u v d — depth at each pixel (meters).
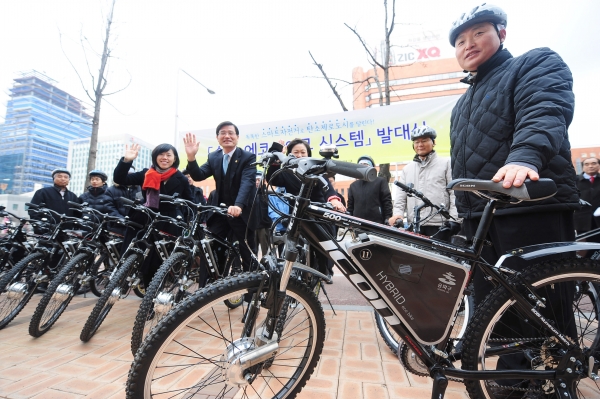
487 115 1.62
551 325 1.30
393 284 1.28
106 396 1.65
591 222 3.96
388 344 2.08
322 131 5.08
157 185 2.96
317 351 1.42
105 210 3.99
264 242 2.35
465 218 1.78
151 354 1.13
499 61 1.65
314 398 1.62
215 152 3.17
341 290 4.07
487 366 1.79
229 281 1.24
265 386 1.70
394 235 1.29
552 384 1.33
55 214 3.27
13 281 2.72
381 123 4.81
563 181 1.44
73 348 2.27
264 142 5.33
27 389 1.72
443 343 1.33
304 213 1.28
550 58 1.42
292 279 1.36
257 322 1.29
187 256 2.46
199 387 1.60
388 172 4.86
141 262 2.63
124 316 3.04
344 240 1.32
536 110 1.29
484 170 1.62
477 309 1.37
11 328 2.70
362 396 1.64
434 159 3.10
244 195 2.71
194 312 1.18
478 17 1.62
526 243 1.51
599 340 1.41
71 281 2.68
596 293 1.46
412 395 1.65
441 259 1.27
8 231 3.41
